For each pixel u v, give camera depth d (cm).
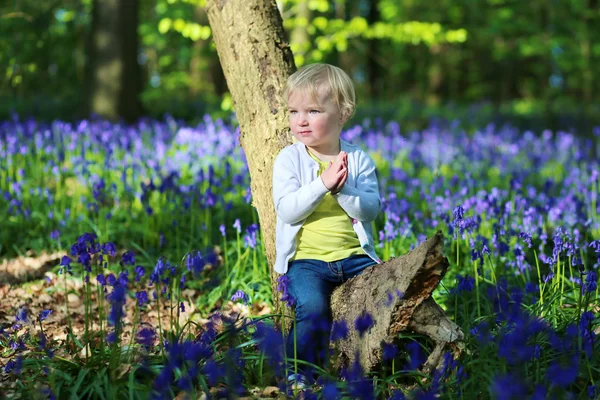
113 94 1473
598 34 2345
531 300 491
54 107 1738
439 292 523
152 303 525
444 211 636
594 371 361
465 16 2708
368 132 1073
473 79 3148
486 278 523
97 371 359
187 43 2175
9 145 820
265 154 443
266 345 316
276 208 373
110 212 679
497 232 507
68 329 412
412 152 989
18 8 1544
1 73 1271
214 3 498
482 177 869
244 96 470
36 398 327
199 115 1714
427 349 384
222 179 775
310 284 366
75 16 1978
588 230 601
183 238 670
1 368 387
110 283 385
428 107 2119
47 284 563
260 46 474
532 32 2352
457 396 331
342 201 361
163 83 1962
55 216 692
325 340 361
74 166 760
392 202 635
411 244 593
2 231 669
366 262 378
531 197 682
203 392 336
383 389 341
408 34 1241
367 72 2953
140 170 805
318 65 372
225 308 518
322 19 1220
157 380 300
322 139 372
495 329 393
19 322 454
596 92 2559
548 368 336
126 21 1480
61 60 1994
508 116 1872
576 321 392
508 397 269
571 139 1122
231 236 668
